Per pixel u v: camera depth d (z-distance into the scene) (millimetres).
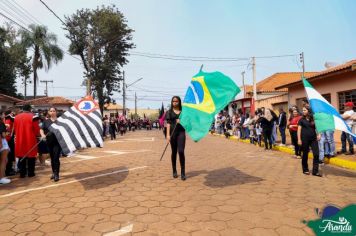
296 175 6957
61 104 31547
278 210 4422
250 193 5340
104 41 33375
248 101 31859
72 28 32500
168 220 4035
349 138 9875
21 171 6898
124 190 5547
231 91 5891
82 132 6145
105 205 4684
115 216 4203
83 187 5824
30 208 4598
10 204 4816
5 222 4039
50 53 32375
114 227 3816
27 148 6809
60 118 6211
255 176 6809
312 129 6992
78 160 9422
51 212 4402
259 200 4918
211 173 7152
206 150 12227
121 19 34281
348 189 5652
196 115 5914
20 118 6844
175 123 6441
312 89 7098
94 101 6605
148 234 3596
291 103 18875
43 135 6555
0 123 6223
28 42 31500
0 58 27469
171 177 6668
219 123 24078
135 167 7953
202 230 3703
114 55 34375
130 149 12508
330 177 6773
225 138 20219
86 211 4418
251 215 4215
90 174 7098
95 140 6184
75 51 32719
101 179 6512
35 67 32375
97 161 9141
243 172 7285
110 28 32906
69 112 6355
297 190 5559
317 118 6750
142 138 19828
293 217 4133
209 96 6016
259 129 14008
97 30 32625
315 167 6938
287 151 11484
